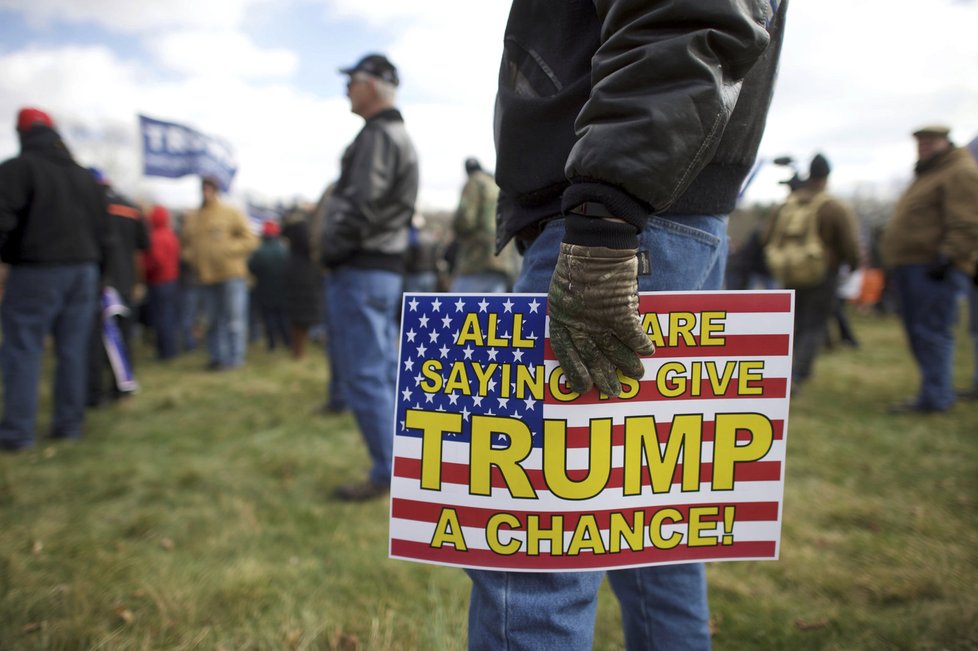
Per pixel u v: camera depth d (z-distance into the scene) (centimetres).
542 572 93
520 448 91
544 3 97
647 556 94
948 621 165
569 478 91
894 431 355
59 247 342
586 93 90
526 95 98
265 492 281
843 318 723
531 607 92
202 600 187
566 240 80
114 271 485
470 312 92
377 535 235
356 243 259
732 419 95
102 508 263
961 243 362
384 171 259
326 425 393
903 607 177
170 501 271
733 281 572
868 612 176
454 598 189
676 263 96
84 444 357
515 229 103
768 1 82
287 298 670
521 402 91
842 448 324
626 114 75
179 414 429
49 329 352
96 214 364
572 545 91
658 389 92
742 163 99
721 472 95
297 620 179
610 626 175
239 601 186
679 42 74
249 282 811
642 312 92
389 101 275
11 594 188
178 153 782
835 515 240
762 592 189
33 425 349
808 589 189
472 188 435
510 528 92
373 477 273
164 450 345
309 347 813
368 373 265
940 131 380
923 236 384
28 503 268
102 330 452
